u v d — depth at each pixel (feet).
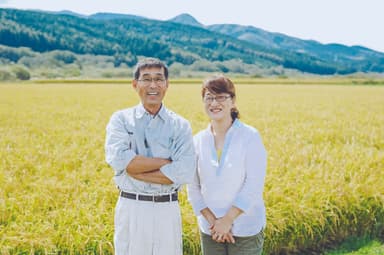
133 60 622.95
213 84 15.07
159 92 14.78
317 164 33.71
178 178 14.60
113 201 24.39
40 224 20.33
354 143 46.55
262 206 15.98
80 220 20.76
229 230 15.21
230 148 15.28
